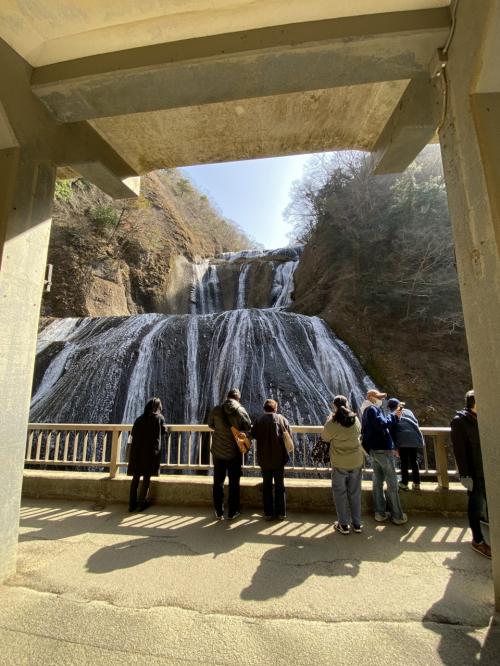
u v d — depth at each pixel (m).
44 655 1.86
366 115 3.46
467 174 2.25
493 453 2.09
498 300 2.00
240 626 2.11
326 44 2.34
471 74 2.13
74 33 2.44
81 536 3.47
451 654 1.88
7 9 2.25
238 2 2.21
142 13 2.27
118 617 2.18
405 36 2.32
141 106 2.86
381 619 2.18
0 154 2.63
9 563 2.61
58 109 2.92
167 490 4.44
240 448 3.89
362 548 3.21
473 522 3.16
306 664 1.82
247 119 3.53
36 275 2.80
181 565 2.88
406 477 4.23
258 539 3.40
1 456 2.51
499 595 2.11
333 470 3.67
